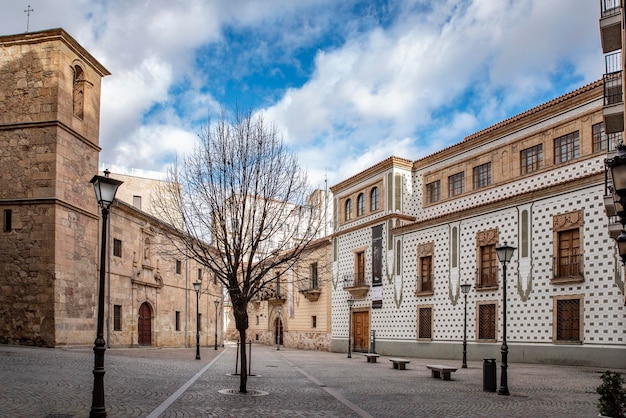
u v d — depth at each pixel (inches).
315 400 544.7
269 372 865.5
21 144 1135.6
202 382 673.0
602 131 1042.7
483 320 1214.3
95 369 399.5
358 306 1665.8
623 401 408.8
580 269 1006.4
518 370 914.1
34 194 1114.7
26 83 1151.6
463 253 1284.4
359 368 999.6
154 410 442.3
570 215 1037.2
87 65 1250.6
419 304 1409.9
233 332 3292.3
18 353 872.3
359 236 1695.4
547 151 1152.8
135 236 1576.0
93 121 1267.2
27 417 385.7
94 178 433.1
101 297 413.1
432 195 1501.0
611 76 792.3
